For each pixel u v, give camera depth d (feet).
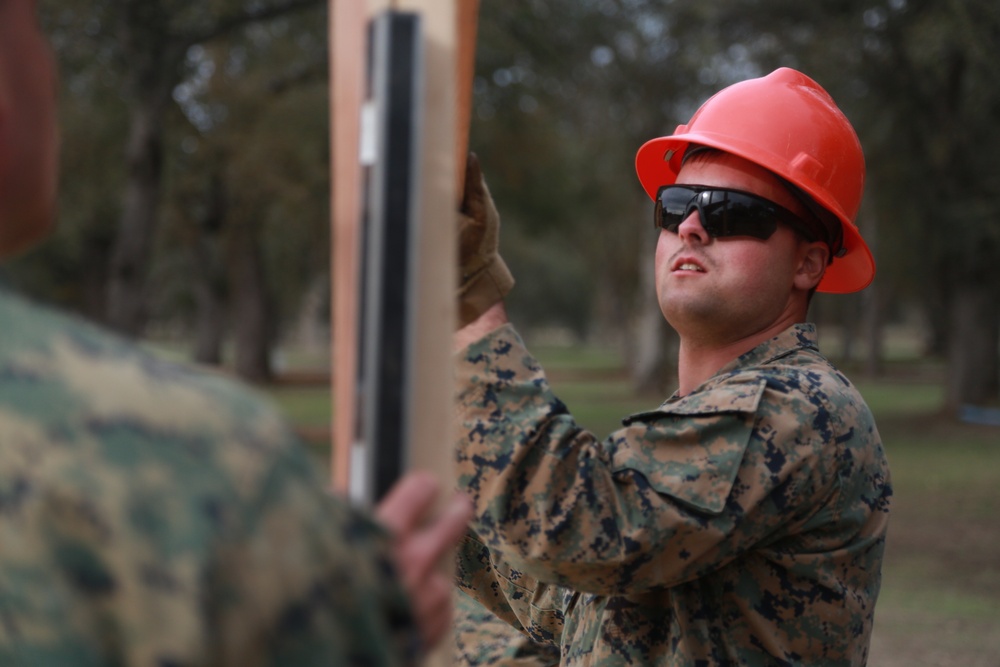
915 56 55.16
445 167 3.00
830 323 165.17
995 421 64.85
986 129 61.46
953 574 26.23
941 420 67.36
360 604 2.41
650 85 80.48
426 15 3.06
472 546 7.31
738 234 6.14
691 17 67.87
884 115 63.57
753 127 6.31
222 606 2.21
